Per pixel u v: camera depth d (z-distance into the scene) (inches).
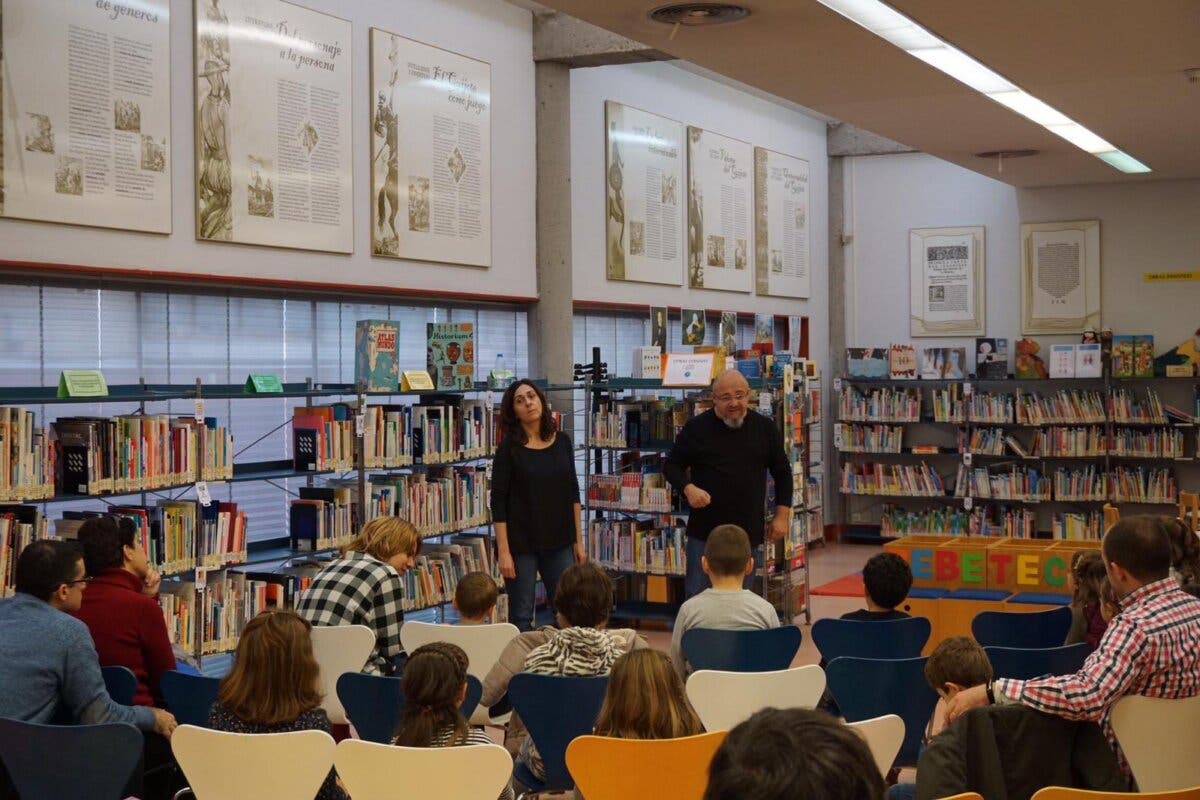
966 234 549.6
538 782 163.2
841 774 43.0
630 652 135.9
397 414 287.3
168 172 259.3
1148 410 498.9
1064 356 510.6
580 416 392.5
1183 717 117.1
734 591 194.1
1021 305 538.3
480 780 124.3
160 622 175.2
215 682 155.3
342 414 275.0
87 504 256.1
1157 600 121.6
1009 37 262.4
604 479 352.2
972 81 305.6
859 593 422.9
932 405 550.3
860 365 548.7
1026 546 309.7
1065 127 373.4
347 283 309.4
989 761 108.7
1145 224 513.7
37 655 147.5
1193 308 506.0
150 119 254.8
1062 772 110.3
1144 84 309.6
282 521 306.2
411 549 205.8
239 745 127.8
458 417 307.6
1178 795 98.3
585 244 407.2
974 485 529.7
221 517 241.9
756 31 256.1
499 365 364.2
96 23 242.7
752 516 275.7
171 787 165.8
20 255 229.6
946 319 553.6
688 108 466.3
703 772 127.1
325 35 301.1
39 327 244.2
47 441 210.8
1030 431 531.8
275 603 250.7
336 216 305.0
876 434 551.2
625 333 450.0
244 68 278.1
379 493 280.7
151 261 256.4
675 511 343.6
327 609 190.9
